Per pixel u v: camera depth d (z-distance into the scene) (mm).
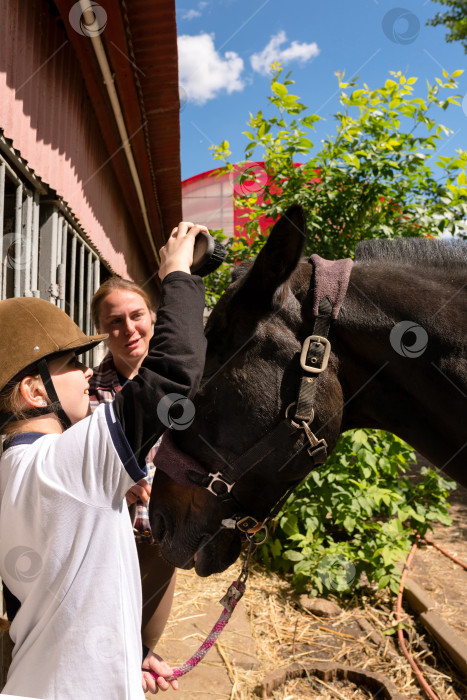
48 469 956
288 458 1285
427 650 2662
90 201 3320
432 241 1472
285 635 2818
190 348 1008
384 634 2828
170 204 5398
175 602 3086
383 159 3900
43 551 960
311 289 1312
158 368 977
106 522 957
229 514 1357
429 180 3957
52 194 2426
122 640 932
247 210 4848
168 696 2252
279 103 3982
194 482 1336
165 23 2297
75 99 2840
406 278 1342
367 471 3512
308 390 1247
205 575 1438
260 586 3334
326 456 1300
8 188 2162
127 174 4109
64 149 2605
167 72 2732
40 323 1043
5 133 1798
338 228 4137
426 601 3041
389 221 4066
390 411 1365
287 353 1274
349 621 2990
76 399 1091
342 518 3398
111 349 1878
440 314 1276
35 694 911
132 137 3449
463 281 1333
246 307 1292
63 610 924
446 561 3822
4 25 1789
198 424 1320
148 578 1815
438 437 1340
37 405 1027
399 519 3465
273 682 2355
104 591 932
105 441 938
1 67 1769
